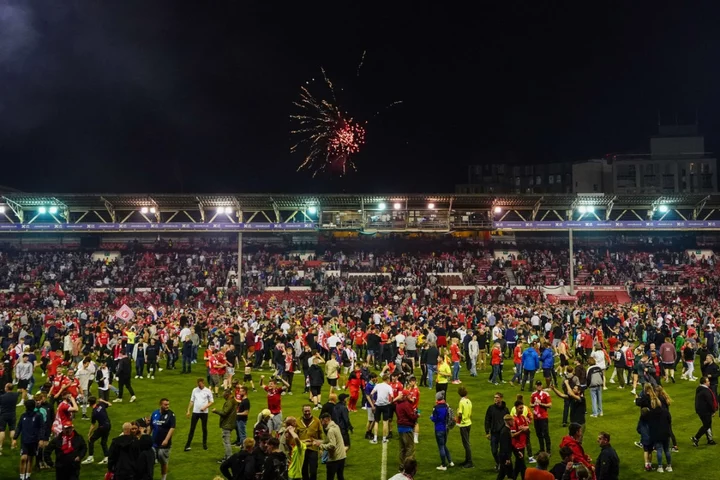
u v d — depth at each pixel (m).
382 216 72.31
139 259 77.19
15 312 52.81
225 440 19.97
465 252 80.44
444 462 19.83
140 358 34.66
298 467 16.19
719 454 21.25
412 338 34.94
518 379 32.41
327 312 52.47
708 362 25.81
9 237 82.06
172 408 27.80
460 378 34.62
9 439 23.12
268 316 45.41
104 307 60.09
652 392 19.83
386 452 20.50
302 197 71.62
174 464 20.38
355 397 27.38
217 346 33.78
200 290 70.25
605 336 43.78
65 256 77.56
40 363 34.94
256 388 31.84
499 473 17.75
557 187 127.38
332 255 79.75
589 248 81.88
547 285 72.62
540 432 20.47
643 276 73.94
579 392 21.33
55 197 71.56
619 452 21.55
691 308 52.47
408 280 70.94
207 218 81.69
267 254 78.44
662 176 110.81
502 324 42.09
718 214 81.25
